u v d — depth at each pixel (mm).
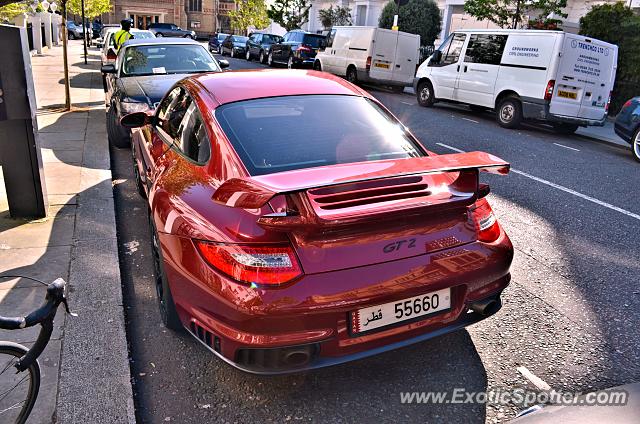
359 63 18234
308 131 3084
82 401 2594
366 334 2438
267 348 2326
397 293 2430
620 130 10000
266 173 2748
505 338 3344
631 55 14539
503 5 18875
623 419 1579
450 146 9508
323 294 2311
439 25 25578
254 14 49750
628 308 3795
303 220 2256
